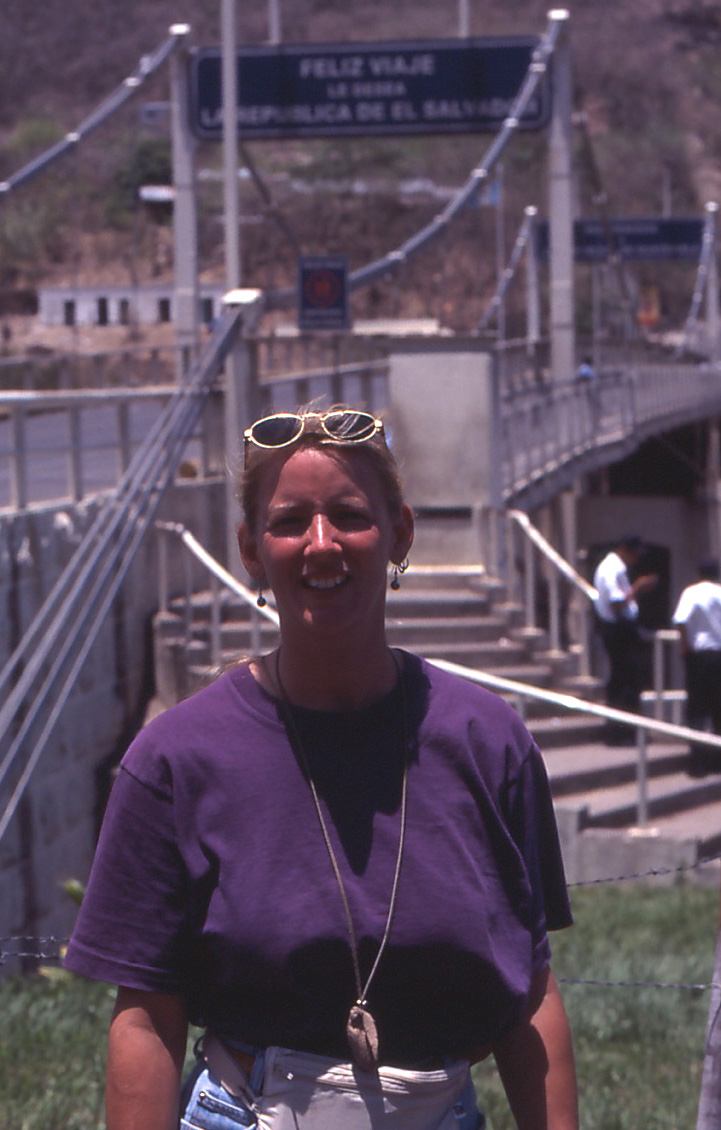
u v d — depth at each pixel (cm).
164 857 229
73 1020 640
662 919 903
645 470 4166
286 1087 225
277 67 2025
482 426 1405
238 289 1655
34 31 10494
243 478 241
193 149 1988
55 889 1025
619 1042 661
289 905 223
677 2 12244
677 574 3312
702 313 8800
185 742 231
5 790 945
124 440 1281
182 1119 232
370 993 226
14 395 1052
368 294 6925
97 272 6950
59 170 7606
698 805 1170
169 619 1222
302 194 7438
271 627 1259
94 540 1123
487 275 6994
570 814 1062
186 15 10862
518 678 1270
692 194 10438
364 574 233
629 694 1248
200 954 230
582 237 4309
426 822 229
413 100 2031
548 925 252
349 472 234
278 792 228
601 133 10806
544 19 11750
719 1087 334
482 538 1409
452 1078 231
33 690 1000
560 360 2162
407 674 240
